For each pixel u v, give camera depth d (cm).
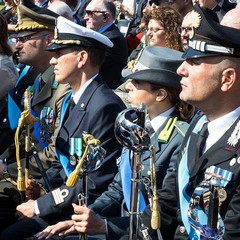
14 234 361
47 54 461
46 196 367
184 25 469
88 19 654
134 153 275
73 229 339
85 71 397
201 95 278
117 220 323
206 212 239
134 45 707
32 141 433
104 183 369
